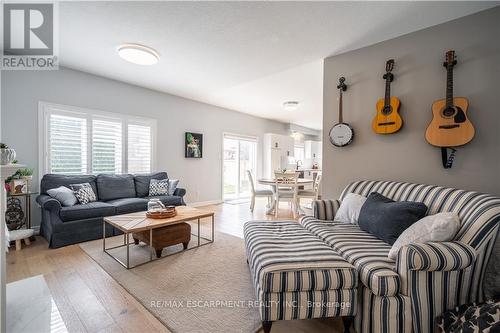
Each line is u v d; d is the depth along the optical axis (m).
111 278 2.08
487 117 1.97
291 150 8.06
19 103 3.15
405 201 1.82
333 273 1.34
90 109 3.77
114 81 4.04
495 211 1.35
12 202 2.89
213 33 2.44
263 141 7.54
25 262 2.37
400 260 1.30
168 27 2.34
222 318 1.57
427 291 1.29
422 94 2.30
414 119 2.34
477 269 1.38
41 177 3.32
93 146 3.84
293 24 2.26
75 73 3.61
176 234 2.64
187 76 3.77
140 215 2.75
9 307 1.58
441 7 1.98
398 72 2.44
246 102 5.57
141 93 4.43
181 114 5.14
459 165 2.09
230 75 3.70
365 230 1.98
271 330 1.50
